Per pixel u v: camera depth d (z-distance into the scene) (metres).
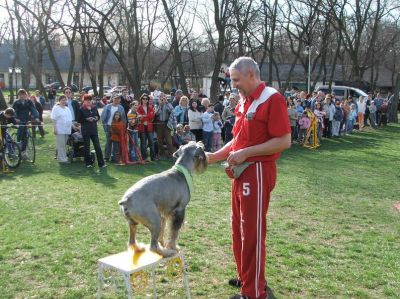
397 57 58.88
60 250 5.56
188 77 45.88
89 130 11.16
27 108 12.05
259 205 3.94
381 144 18.09
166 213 3.80
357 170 12.17
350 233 6.61
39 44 30.94
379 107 26.09
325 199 8.74
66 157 11.94
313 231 6.68
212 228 6.59
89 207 7.55
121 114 11.91
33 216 6.96
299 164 12.84
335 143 17.95
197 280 4.82
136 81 23.84
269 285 4.73
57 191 8.67
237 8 27.31
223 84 26.14
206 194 8.75
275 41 43.81
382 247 6.04
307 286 4.74
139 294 4.45
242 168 3.96
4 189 8.84
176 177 3.86
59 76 26.42
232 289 4.61
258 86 3.93
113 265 3.53
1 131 10.91
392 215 7.75
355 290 4.66
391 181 10.80
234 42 29.75
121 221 6.78
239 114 4.13
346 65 52.22
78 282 4.69
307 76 36.31
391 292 4.62
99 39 35.03
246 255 4.02
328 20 34.53
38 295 4.39
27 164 11.63
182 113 13.38
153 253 3.66
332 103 19.39
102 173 10.60
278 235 6.40
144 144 12.26
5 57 64.88
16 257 5.32
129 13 29.80
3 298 4.32
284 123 3.83
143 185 3.60
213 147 13.41
